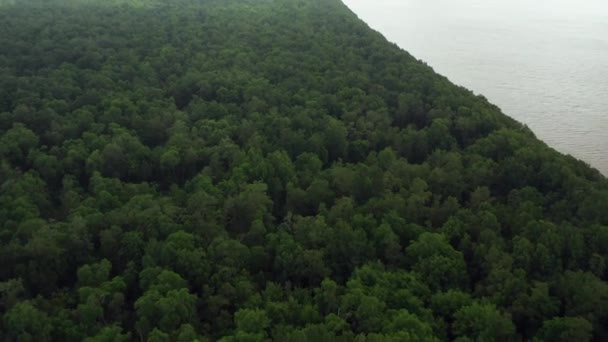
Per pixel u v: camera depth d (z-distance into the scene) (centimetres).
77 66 10794
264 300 5325
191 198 6531
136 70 10612
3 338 4916
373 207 6600
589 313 5053
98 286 5456
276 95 9519
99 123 8500
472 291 5669
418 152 8344
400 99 9369
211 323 5234
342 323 4903
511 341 4944
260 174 7200
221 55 11525
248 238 6166
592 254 5688
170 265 5622
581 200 6469
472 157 7644
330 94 9669
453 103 9275
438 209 6600
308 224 6191
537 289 5222
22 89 9362
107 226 6178
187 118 8794
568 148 10175
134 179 7794
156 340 4644
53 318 5028
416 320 4828
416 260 5812
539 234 5972
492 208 6544
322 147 8156
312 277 5750
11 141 7738
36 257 5747
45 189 7200
